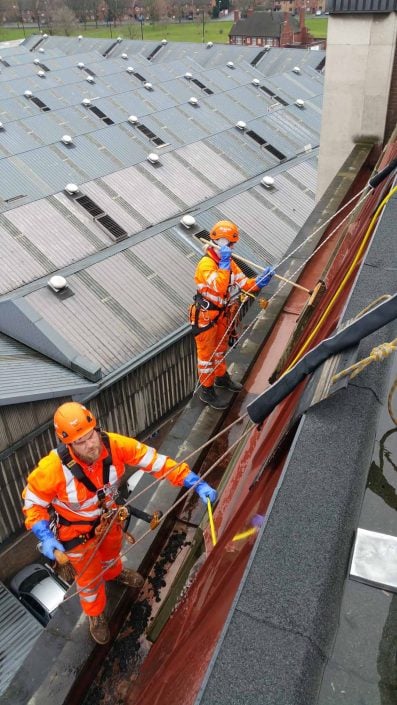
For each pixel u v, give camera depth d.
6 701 4.07
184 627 2.98
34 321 16.81
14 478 14.34
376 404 2.43
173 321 18.50
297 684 1.56
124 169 26.38
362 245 4.12
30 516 3.76
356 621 1.75
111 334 17.48
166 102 36.94
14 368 15.65
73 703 4.18
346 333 2.49
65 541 3.88
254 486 3.14
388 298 2.53
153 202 24.59
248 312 7.46
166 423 19.27
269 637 1.67
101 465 3.68
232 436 5.99
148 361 17.36
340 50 10.36
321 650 1.67
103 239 21.88
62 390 14.71
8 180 23.95
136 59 50.84
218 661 1.63
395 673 1.65
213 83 40.06
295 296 7.62
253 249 23.17
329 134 11.19
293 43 105.81
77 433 3.46
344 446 2.23
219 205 24.66
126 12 141.00
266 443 3.62
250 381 6.57
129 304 18.58
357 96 10.66
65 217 22.36
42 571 14.63
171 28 138.88
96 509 3.80
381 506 2.05
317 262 8.06
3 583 14.66
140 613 4.66
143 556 4.77
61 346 16.42
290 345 5.65
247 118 35.22
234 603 1.77
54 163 25.78
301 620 1.71
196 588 3.24
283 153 31.11
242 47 61.94
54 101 39.09
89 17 144.25
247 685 1.57
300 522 1.98
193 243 21.89
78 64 46.53
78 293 18.39
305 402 2.51
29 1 137.62
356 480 2.12
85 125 32.25
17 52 56.69
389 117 10.82
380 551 1.89
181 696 2.01
